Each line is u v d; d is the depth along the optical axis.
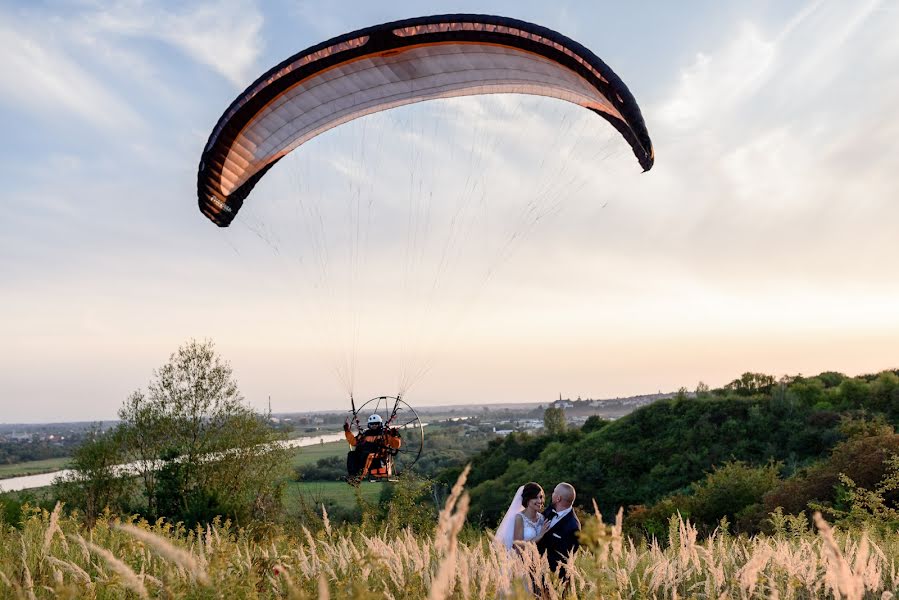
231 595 3.61
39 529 7.12
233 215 12.92
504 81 11.59
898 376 47.28
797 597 4.71
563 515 6.60
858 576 2.94
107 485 28.28
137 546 5.23
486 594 3.79
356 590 3.66
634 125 9.66
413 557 4.83
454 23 10.56
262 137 12.23
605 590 4.08
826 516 18.98
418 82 11.86
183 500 26.55
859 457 21.00
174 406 29.41
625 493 45.34
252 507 26.25
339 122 12.67
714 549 6.41
